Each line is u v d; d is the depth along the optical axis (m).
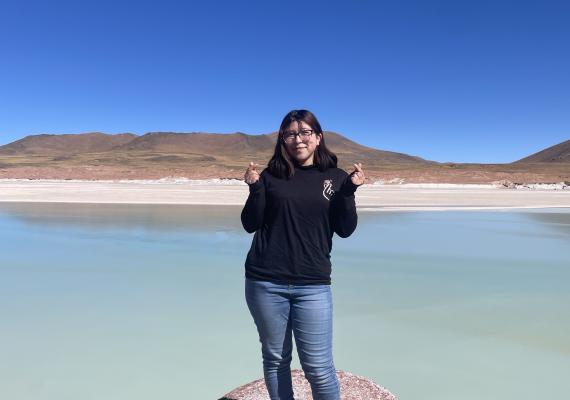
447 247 8.83
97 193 24.08
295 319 2.19
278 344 2.27
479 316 4.82
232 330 4.38
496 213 16.36
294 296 2.15
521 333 4.35
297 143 2.09
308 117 2.10
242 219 2.24
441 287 5.94
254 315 2.26
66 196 21.78
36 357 3.73
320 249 2.14
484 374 3.52
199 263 7.25
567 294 5.64
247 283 2.24
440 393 3.24
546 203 21.89
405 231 11.12
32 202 18.66
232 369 3.58
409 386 3.34
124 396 3.17
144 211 15.46
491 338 4.23
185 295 5.51
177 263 7.24
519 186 44.75
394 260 7.61
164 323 4.55
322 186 2.11
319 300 2.15
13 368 3.54
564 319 4.72
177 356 3.80
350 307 5.12
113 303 5.16
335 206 2.13
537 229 11.72
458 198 24.86
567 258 7.83
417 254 8.11
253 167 2.16
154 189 29.72
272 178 2.13
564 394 3.22
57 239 9.39
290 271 2.11
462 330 4.42
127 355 3.80
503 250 8.59
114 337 4.18
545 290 5.82
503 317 4.80
